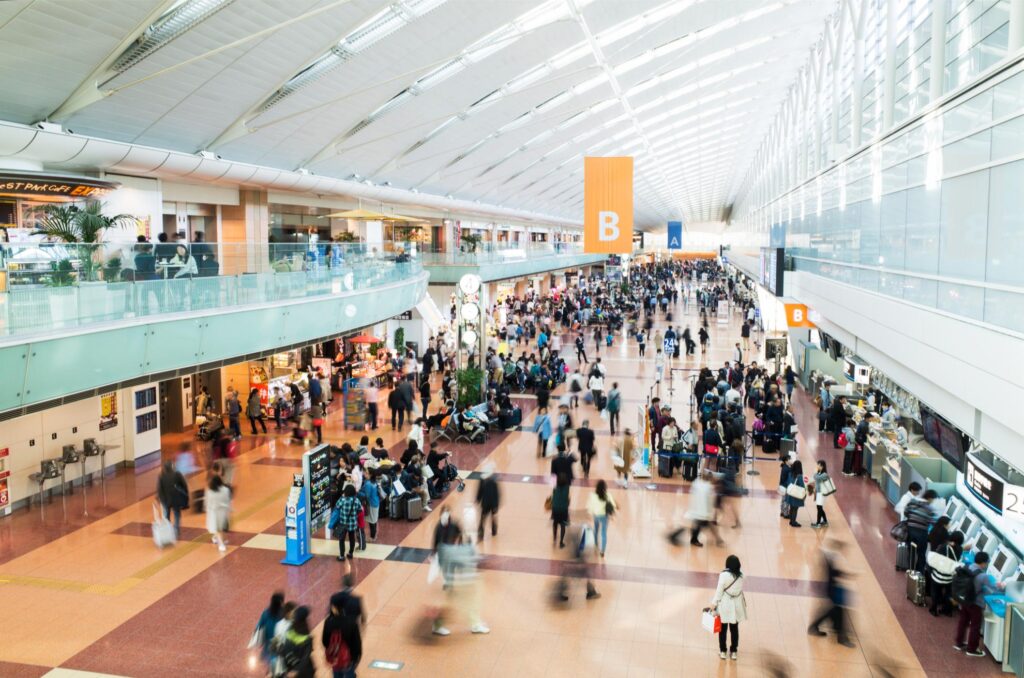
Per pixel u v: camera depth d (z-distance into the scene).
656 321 47.66
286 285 17.00
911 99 15.47
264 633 7.94
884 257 14.43
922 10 14.66
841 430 19.34
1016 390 7.27
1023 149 7.55
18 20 12.67
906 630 9.75
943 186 10.53
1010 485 8.45
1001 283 8.11
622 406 24.05
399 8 18.69
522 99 30.45
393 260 24.09
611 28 24.27
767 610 10.36
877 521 13.80
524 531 13.33
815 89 28.42
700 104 40.94
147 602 10.49
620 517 14.07
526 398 25.84
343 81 21.27
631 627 9.85
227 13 15.35
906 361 11.85
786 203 36.59
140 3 13.73
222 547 12.45
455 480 16.27
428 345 30.81
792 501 13.56
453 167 37.22
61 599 10.58
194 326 14.02
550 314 49.72
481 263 36.72
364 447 14.90
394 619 10.02
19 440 14.23
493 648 9.29
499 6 19.78
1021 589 9.21
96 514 14.01
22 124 15.67
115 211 19.83
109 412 16.45
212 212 25.58
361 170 30.47
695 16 24.50
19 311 10.72
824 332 22.70
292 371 23.12
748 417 22.45
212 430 19.20
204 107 18.98
